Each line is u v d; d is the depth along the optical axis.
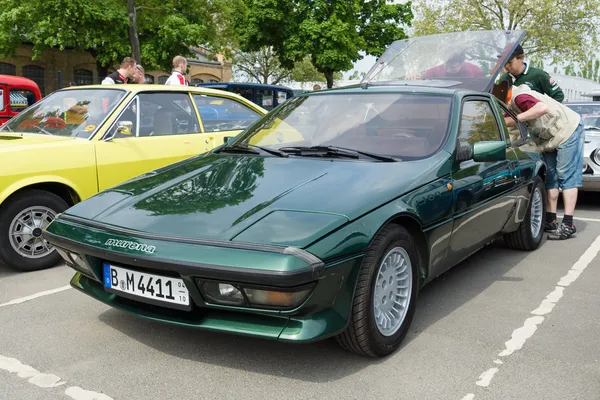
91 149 4.96
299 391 2.76
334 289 2.70
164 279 2.83
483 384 2.82
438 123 3.92
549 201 6.09
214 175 3.50
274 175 3.38
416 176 3.39
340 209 2.88
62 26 15.18
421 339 3.36
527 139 5.36
